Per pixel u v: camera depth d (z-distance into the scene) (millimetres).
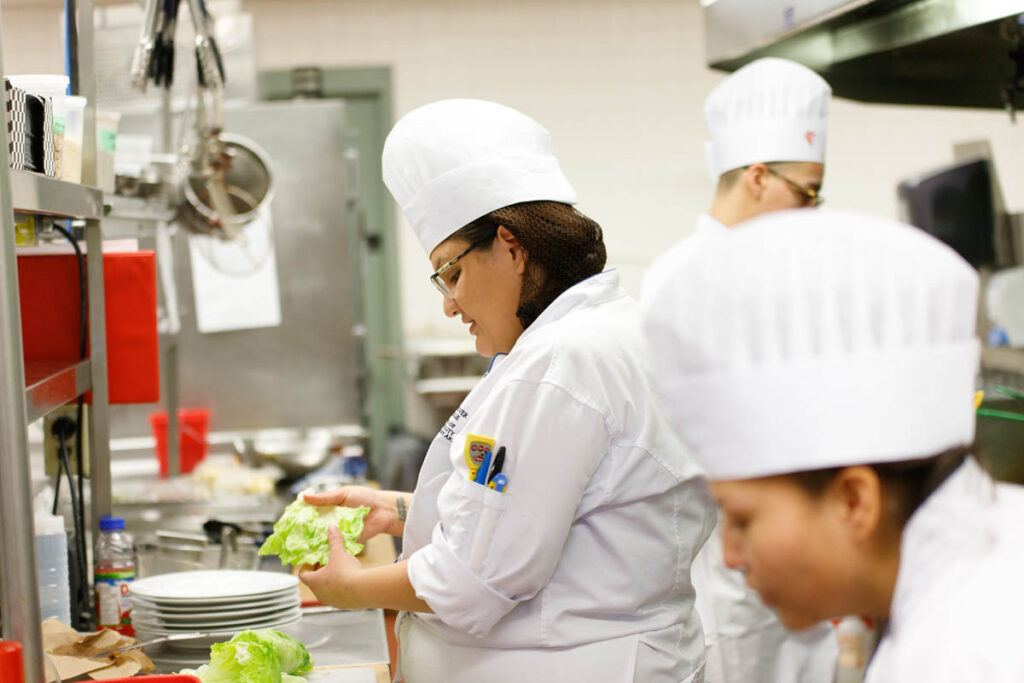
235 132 3928
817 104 2342
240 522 2795
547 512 1460
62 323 2139
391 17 5934
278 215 3967
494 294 1614
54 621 1696
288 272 3986
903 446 808
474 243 1593
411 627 1697
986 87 2670
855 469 814
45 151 1667
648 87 6070
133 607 1868
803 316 820
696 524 1608
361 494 1917
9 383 1103
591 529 1546
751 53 2533
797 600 854
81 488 2094
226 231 3062
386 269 6020
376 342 6035
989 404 2424
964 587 795
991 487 871
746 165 2375
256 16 5867
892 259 820
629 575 1545
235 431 4000
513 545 1463
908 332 817
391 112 5965
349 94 5961
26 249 2133
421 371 5711
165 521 2865
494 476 1466
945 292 824
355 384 4027
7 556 1106
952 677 763
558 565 1544
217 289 3955
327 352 4012
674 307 862
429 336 6027
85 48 2004
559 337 1493
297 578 1976
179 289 3939
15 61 5574
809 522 830
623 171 6109
